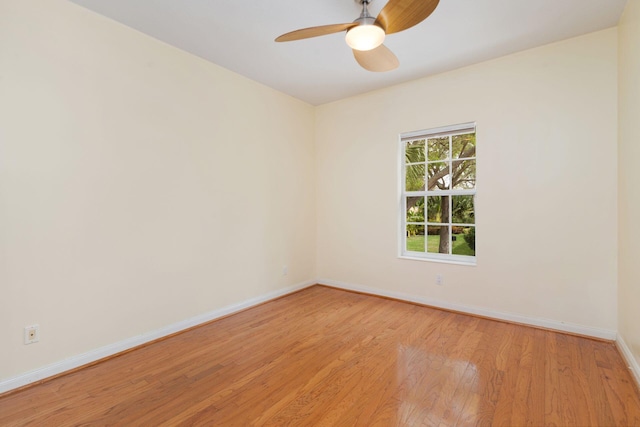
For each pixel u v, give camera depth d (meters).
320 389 1.95
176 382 2.04
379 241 3.92
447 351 2.44
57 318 2.14
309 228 4.40
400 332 2.82
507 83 3.00
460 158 3.42
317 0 2.15
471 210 3.41
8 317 1.95
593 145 2.64
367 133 3.98
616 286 2.57
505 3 2.19
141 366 2.25
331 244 4.38
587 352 2.39
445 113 3.36
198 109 3.00
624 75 2.30
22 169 1.99
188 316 2.94
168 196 2.78
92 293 2.31
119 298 2.46
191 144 2.95
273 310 3.44
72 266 2.21
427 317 3.19
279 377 2.09
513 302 3.02
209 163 3.10
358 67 3.22
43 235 2.08
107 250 2.39
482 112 3.14
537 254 2.90
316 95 4.05
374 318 3.18
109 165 2.39
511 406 1.76
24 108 1.99
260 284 3.67
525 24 2.47
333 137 4.31
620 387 1.93
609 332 2.60
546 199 2.84
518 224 2.98
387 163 3.82
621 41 2.38
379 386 1.98
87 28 2.27
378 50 2.24
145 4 2.20
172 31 2.56
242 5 2.22
